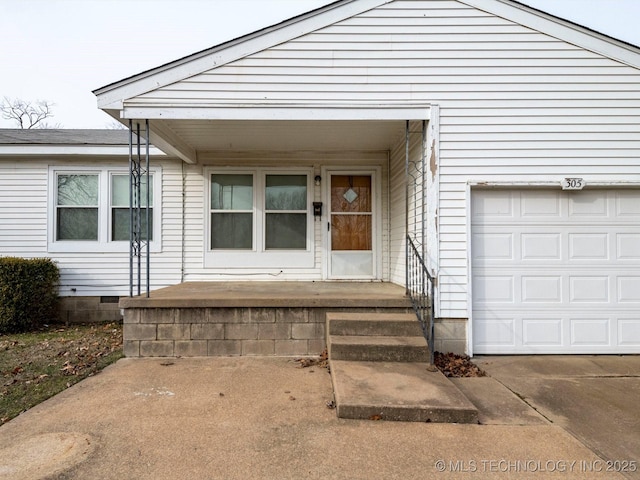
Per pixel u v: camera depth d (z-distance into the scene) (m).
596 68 4.76
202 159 6.84
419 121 5.08
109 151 6.70
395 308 4.73
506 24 4.77
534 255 4.84
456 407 2.92
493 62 4.77
